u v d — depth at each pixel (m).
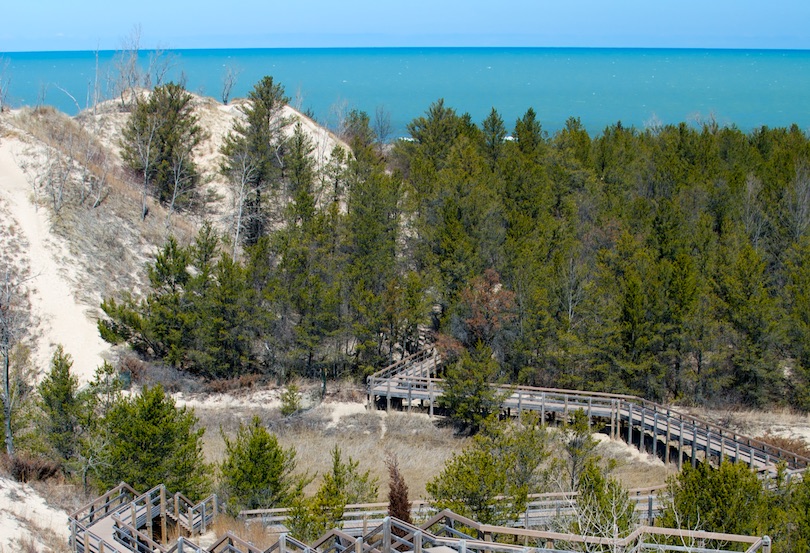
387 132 97.44
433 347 41.00
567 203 48.47
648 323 37.12
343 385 40.03
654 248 44.66
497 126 59.56
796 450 30.59
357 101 197.62
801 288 40.56
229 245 47.28
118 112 63.09
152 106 53.62
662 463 32.50
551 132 146.38
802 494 19.44
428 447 34.00
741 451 30.86
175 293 39.06
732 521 17.38
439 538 15.02
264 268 40.09
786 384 39.09
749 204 50.38
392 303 39.53
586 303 37.84
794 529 18.05
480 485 20.31
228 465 23.91
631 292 37.12
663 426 33.56
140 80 78.38
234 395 38.19
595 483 19.92
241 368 39.66
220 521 21.66
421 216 46.88
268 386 39.31
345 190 54.09
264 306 39.72
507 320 38.44
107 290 42.06
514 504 20.53
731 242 44.31
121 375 36.38
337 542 16.52
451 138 60.84
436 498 21.31
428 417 37.19
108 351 38.06
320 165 60.59
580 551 15.14
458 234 42.16
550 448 28.88
